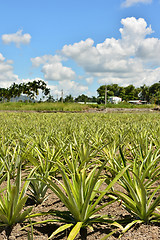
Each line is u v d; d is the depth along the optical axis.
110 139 4.55
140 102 100.31
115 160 2.72
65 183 1.86
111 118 13.40
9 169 3.27
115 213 2.30
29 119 12.02
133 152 4.08
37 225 2.08
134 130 5.76
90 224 2.07
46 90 71.50
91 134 5.09
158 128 5.99
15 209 1.97
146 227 1.99
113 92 115.62
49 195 2.69
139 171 2.49
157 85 98.06
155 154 3.31
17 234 1.92
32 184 2.69
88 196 1.83
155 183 3.19
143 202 1.96
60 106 32.47
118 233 1.93
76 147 3.77
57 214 2.07
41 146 3.95
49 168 3.30
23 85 71.56
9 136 5.05
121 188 3.02
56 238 1.89
